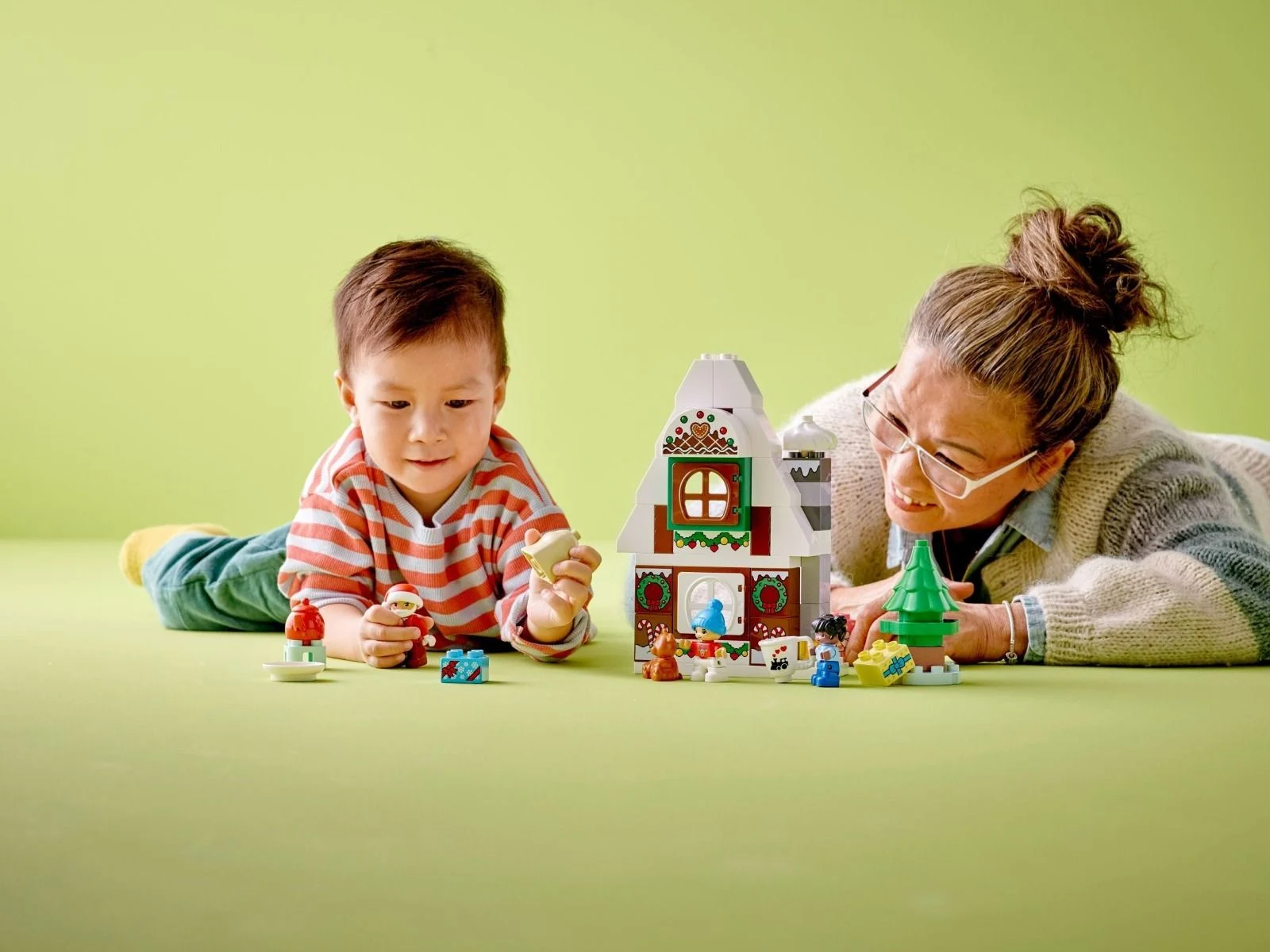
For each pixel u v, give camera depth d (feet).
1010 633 5.29
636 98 14.06
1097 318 5.38
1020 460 5.34
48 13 14.01
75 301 14.06
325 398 14.10
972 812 3.04
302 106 14.08
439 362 5.40
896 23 13.94
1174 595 5.25
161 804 3.08
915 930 2.33
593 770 3.43
